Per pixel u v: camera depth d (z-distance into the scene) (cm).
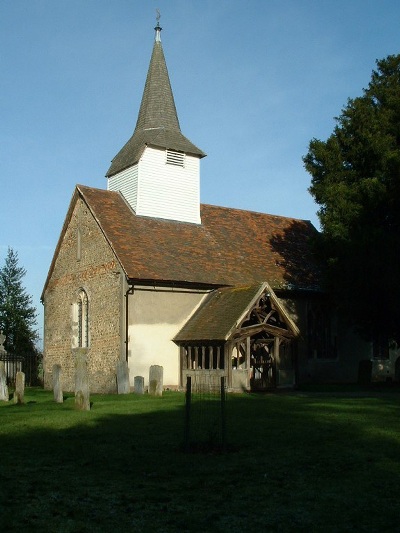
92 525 732
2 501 830
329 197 2848
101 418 1642
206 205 3728
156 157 3353
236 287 2934
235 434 1334
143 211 3284
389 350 3625
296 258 3584
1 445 1248
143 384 2542
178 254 3128
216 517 761
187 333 2866
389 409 1752
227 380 2609
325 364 3400
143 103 3528
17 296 5066
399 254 2505
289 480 936
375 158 2820
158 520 752
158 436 1330
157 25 3606
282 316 2766
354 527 724
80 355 1903
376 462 1044
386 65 3016
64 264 3472
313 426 1438
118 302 2902
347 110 2992
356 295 2584
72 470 1016
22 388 2133
